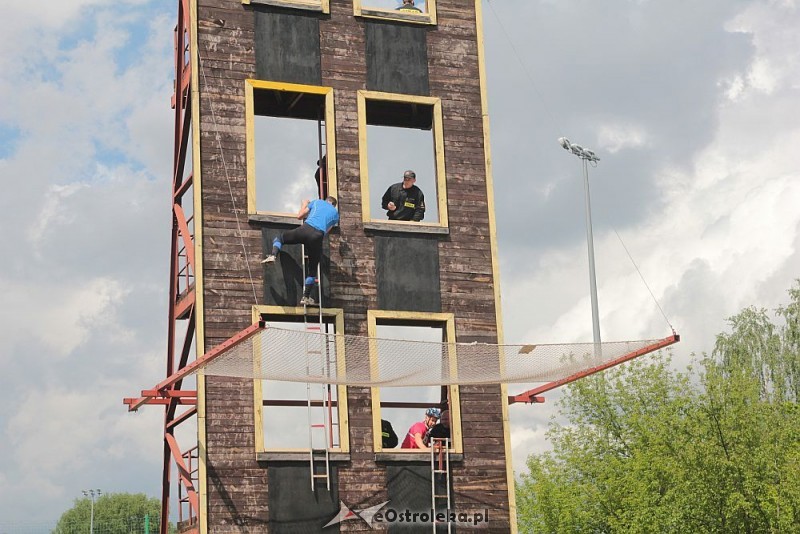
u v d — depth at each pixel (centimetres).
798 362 4600
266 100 2539
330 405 2314
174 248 2536
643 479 3816
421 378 2162
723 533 3491
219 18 2425
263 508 2234
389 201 2531
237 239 2333
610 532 4122
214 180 2347
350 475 2306
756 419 3581
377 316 2381
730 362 4753
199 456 2212
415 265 2438
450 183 2503
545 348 2100
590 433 4331
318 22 2489
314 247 2303
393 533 2308
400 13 2545
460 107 2552
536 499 4269
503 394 2448
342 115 2464
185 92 2545
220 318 2288
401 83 2519
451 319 2433
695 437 3597
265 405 2302
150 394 2200
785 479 3444
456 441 2388
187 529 2378
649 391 4300
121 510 11088
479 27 2600
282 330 1880
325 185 2508
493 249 2498
